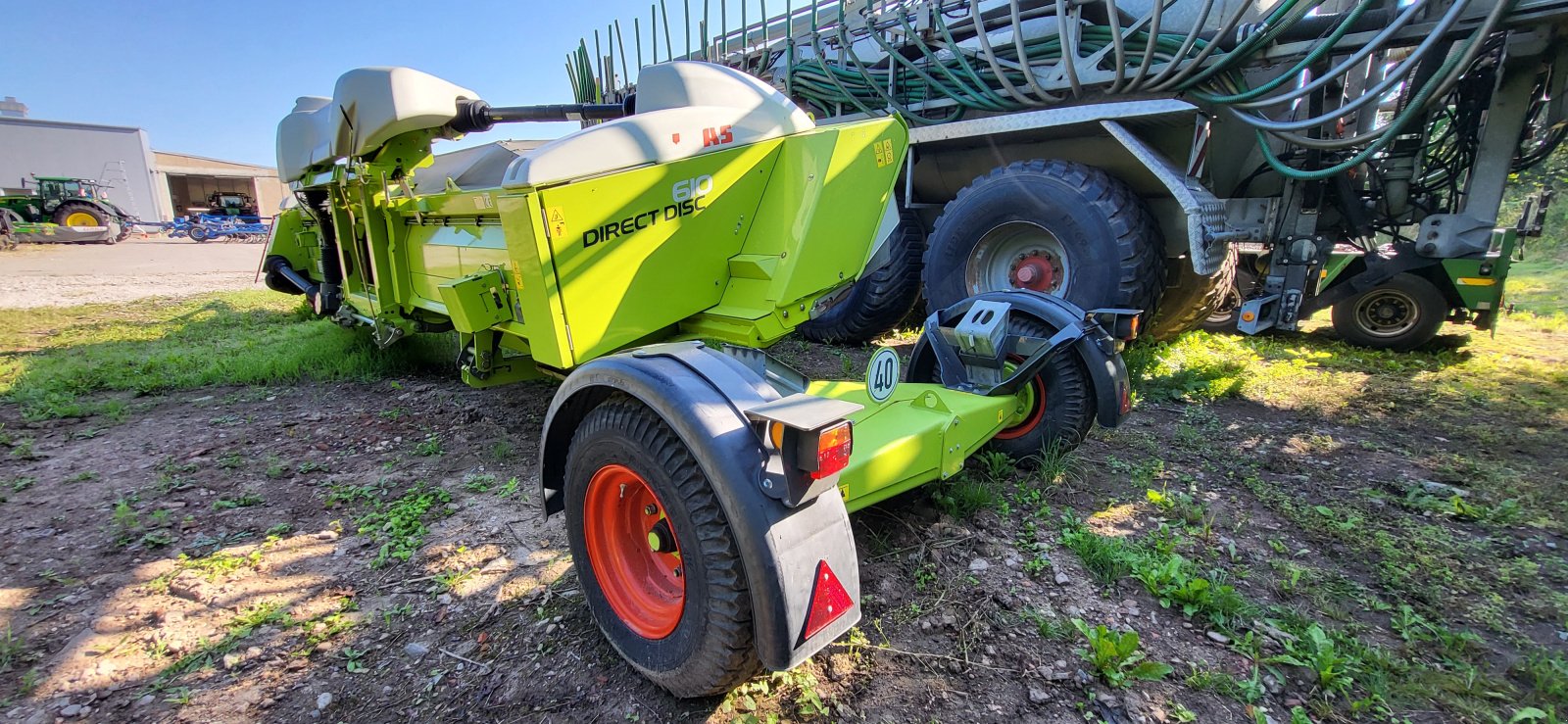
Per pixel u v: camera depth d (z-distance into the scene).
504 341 3.85
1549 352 6.08
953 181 5.87
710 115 3.28
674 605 2.06
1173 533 2.93
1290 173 4.41
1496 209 4.67
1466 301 5.68
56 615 2.44
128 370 5.48
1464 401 4.68
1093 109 4.60
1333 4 4.56
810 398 1.95
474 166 5.21
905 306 6.11
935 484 3.20
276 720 1.98
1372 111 4.97
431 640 2.31
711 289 3.49
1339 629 2.33
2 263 16.06
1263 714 1.93
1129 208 4.53
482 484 3.47
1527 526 2.99
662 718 1.97
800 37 6.24
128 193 33.94
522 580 2.63
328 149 4.96
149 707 2.02
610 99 7.56
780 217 3.50
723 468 1.72
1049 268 4.99
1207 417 4.36
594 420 2.09
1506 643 2.27
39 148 31.72
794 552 1.73
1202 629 2.33
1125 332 3.27
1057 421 3.32
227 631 2.35
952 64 5.23
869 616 2.40
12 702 2.03
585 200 2.90
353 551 2.86
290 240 7.42
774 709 2.00
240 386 5.27
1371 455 3.79
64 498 3.35
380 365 5.56
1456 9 3.50
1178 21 4.48
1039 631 2.31
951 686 2.08
